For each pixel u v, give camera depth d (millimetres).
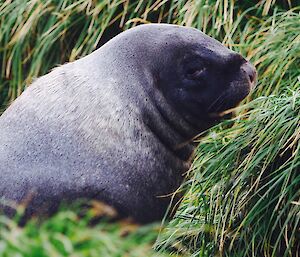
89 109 20406
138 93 20922
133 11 28844
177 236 22266
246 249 21609
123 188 20141
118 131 20438
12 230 14438
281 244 21922
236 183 21562
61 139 20078
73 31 29688
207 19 27109
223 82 21453
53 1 29766
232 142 22047
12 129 20328
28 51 29828
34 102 20547
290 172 20969
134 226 19422
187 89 21359
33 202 19594
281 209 21625
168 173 21125
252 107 24156
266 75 25109
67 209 19578
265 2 27469
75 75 20922
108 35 29406
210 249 22250
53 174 19781
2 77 30578
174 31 21625
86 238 14586
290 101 21812
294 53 25141
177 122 21359
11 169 19844
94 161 20031
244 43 26781
